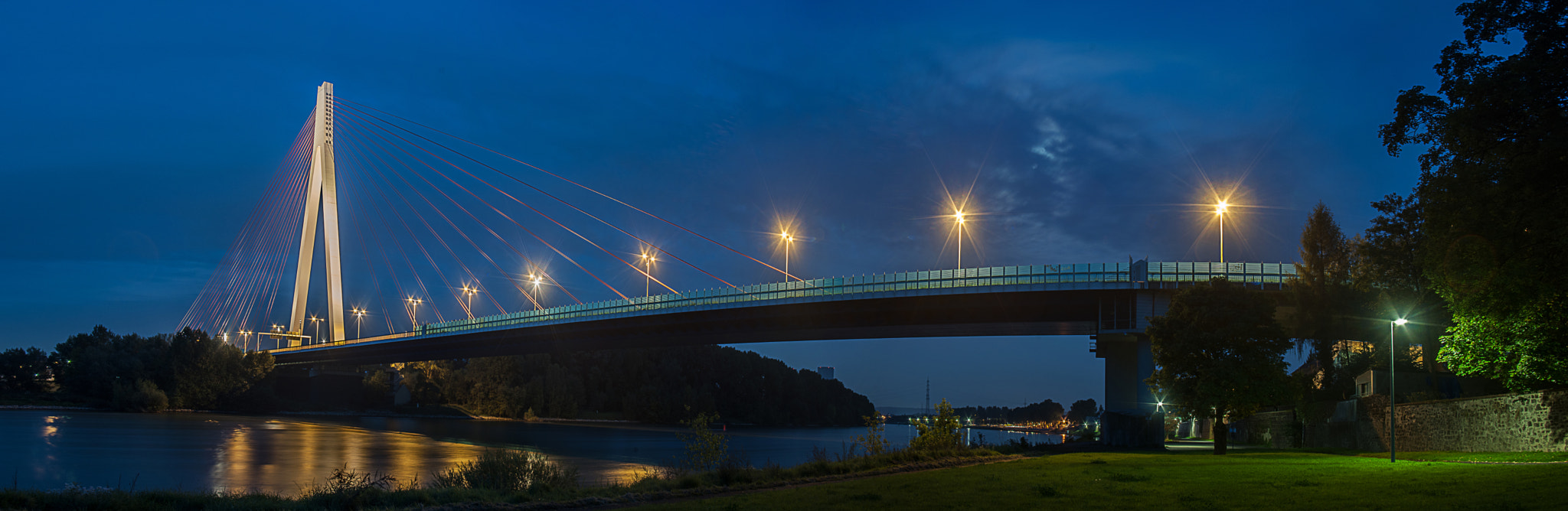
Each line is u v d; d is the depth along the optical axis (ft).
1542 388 121.19
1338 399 210.79
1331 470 97.71
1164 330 181.06
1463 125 95.35
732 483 99.35
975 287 256.93
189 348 507.71
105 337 573.33
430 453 268.21
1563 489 64.95
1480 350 115.44
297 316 538.06
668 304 327.26
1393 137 106.73
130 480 171.42
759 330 319.68
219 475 184.44
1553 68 87.40
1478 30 97.76
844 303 284.61
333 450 270.87
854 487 88.89
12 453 223.71
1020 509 67.00
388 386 626.23
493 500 78.95
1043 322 275.18
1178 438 380.17
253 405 531.09
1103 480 90.79
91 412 465.88
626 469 208.03
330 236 517.55
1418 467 99.91
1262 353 170.30
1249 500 69.10
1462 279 101.40
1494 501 60.44
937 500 74.23
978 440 183.52
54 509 62.75
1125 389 243.40
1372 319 202.59
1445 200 101.30
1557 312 101.09
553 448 307.58
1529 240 92.63
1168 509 64.44
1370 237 190.39
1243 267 237.25
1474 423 134.10
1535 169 87.97
